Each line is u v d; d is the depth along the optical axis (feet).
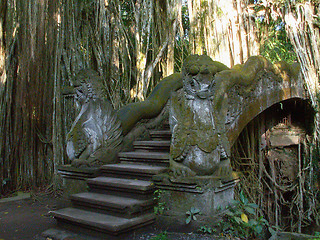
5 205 19.89
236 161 23.06
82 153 16.97
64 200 17.22
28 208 18.98
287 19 25.48
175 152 14.08
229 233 13.47
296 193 25.27
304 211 25.07
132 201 13.69
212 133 13.98
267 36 28.40
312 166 24.54
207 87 14.02
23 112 24.63
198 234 13.01
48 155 25.67
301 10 25.53
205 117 14.05
